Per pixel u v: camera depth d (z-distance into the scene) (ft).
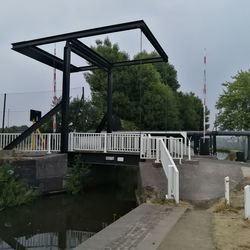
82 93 77.77
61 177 49.32
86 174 53.11
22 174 43.11
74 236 30.27
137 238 19.85
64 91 54.24
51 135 55.88
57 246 27.32
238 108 112.68
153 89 113.91
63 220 36.14
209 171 41.34
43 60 61.52
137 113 107.55
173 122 122.21
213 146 87.04
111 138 52.42
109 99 67.77
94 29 51.98
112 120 72.95
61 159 49.67
